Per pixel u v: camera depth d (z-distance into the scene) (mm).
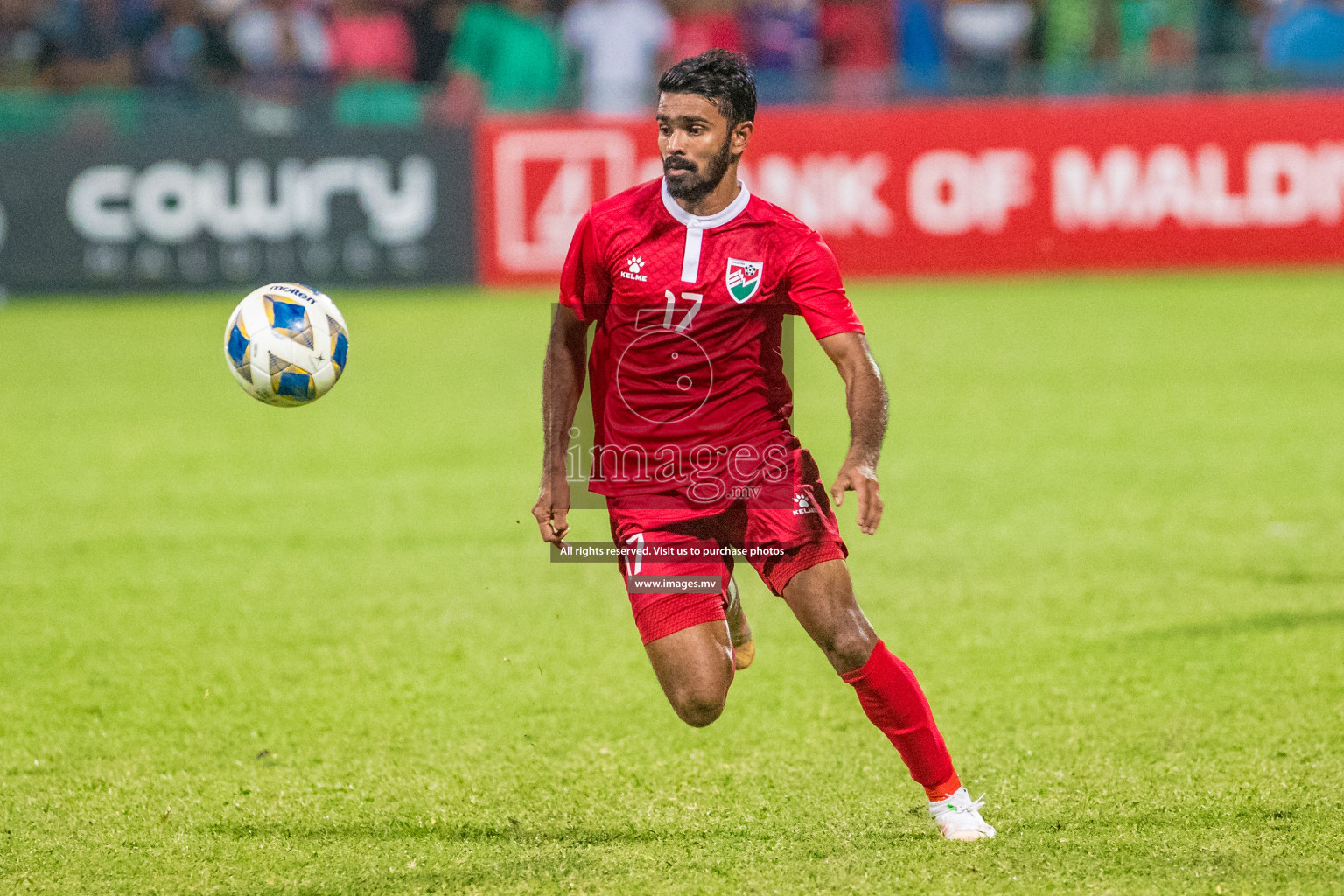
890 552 26344
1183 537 26766
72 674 20344
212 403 40969
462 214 58312
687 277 13766
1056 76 58562
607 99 58938
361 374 44594
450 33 65562
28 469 33812
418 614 23062
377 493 31141
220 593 24328
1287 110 58312
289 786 16078
